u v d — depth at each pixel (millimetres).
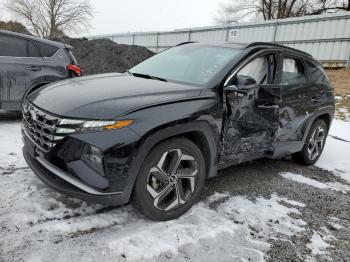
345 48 17344
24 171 3480
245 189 3689
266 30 20453
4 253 2191
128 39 30000
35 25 27656
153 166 2617
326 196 3771
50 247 2305
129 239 2484
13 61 5281
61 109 2533
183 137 2805
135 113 2488
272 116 3633
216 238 2641
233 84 3230
